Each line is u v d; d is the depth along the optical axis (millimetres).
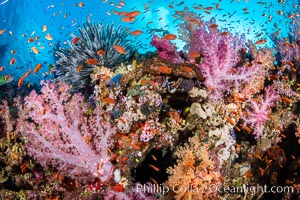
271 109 5363
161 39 4945
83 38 5727
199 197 3711
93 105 4426
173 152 4320
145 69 4125
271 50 5980
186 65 4195
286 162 5102
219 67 4457
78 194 3338
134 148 3734
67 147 3258
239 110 4652
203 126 4270
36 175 3932
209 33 4762
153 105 3908
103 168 3273
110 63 5473
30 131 3350
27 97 3533
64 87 3910
